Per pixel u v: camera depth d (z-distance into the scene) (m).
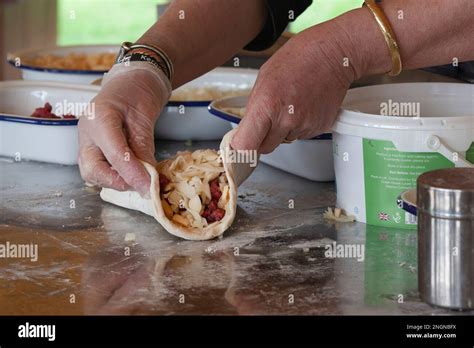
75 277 1.12
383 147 1.25
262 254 1.19
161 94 1.35
